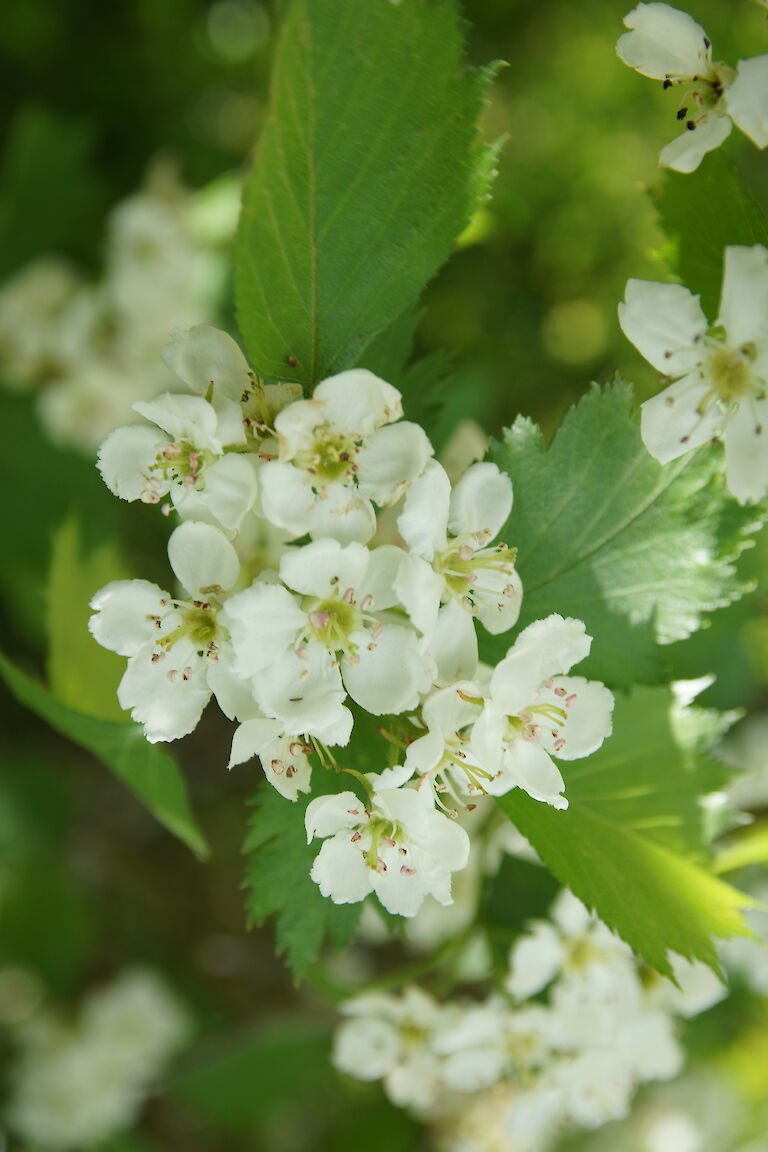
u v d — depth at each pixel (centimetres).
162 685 29
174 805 31
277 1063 50
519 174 72
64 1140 51
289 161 29
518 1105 34
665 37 30
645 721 30
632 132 72
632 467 30
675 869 30
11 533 50
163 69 64
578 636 29
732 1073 48
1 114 62
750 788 45
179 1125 57
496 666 29
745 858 33
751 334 29
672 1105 51
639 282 29
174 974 56
